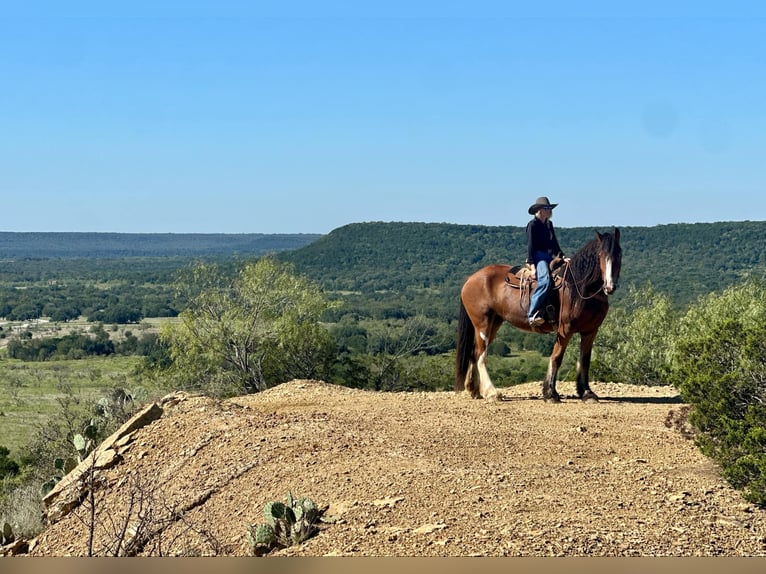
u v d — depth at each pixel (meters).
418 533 6.66
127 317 143.00
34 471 13.95
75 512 9.69
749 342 8.85
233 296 35.19
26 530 9.71
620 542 6.29
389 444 9.58
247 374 34.50
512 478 8.08
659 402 12.61
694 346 9.62
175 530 8.11
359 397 13.37
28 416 55.75
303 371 36.38
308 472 8.80
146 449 10.55
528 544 6.23
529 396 13.36
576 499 7.39
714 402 8.75
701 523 6.81
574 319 12.18
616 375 33.12
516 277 12.75
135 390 13.66
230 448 9.98
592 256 11.95
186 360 34.06
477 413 11.49
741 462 7.74
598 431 10.36
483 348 13.15
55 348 102.56
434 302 95.31
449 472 8.33
